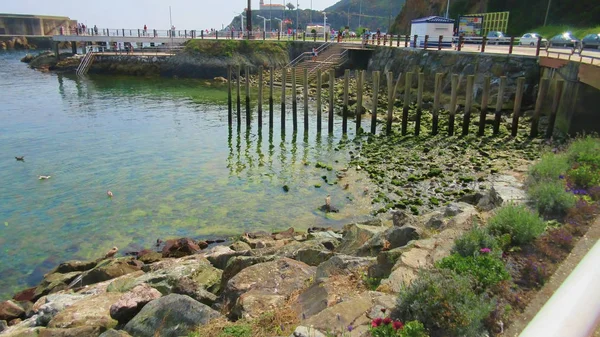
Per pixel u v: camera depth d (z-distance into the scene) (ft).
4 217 50.16
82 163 69.00
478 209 35.04
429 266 21.79
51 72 189.26
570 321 5.46
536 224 24.06
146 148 78.13
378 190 55.98
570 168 35.32
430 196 52.80
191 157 73.10
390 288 21.53
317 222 48.85
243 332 20.62
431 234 29.53
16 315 32.17
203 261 35.45
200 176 63.87
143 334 23.47
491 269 20.15
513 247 23.34
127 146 79.20
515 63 87.97
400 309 18.71
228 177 63.31
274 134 87.97
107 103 122.52
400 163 64.69
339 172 63.21
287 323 20.92
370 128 89.40
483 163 61.77
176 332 23.03
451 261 21.09
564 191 28.66
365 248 30.48
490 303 17.87
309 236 41.16
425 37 112.98
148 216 50.90
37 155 72.79
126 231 47.50
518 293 19.56
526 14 174.60
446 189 54.24
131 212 51.90
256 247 40.22
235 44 179.63
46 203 54.03
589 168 32.96
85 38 191.93
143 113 109.81
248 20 205.16
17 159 69.87
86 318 26.43
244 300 23.80
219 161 70.95
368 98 114.62
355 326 18.66
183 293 28.68
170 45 197.77
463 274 19.69
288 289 25.45
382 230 34.68
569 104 67.15
